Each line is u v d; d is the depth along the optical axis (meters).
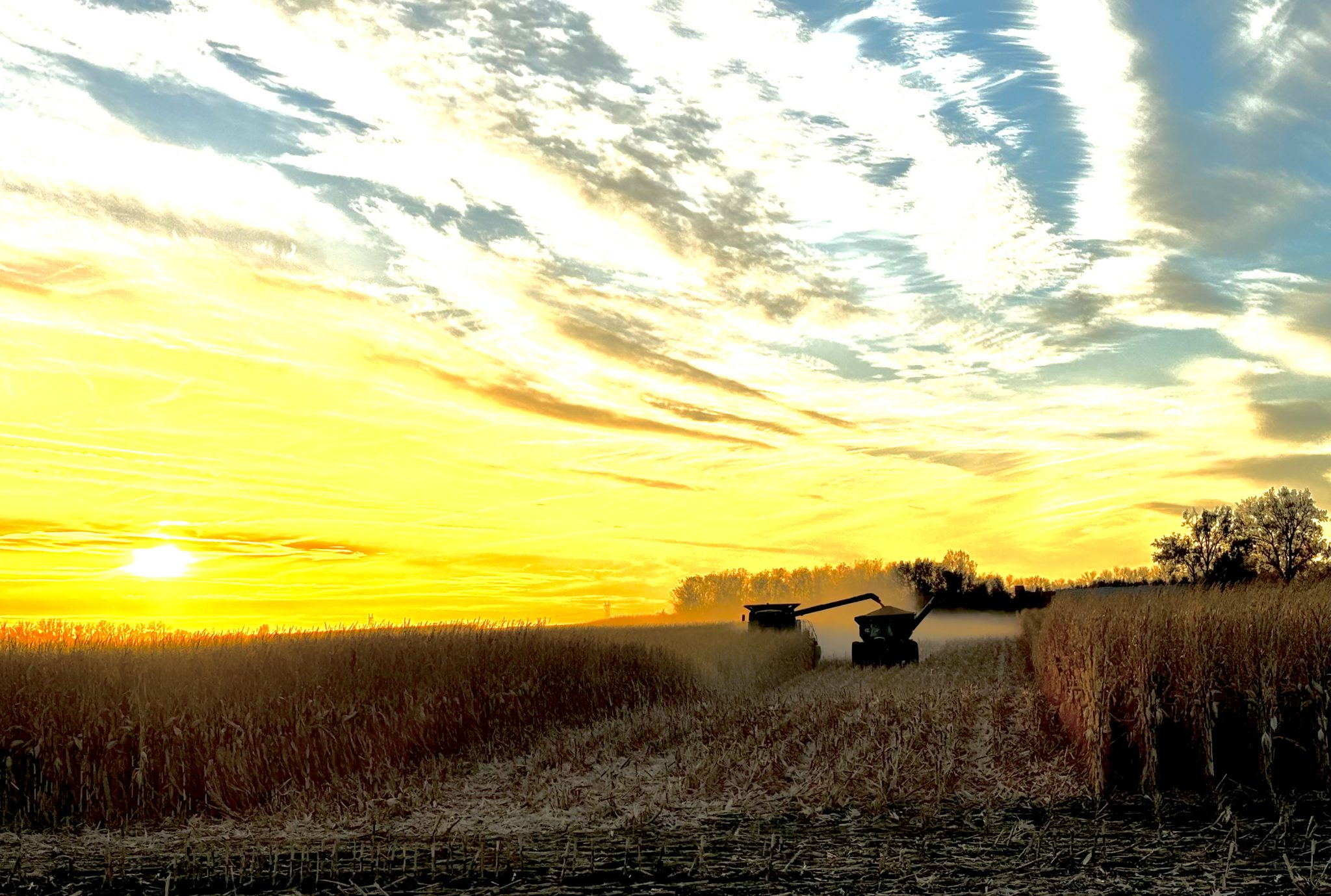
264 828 14.36
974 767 16.53
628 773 17.78
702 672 31.78
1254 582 25.42
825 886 10.21
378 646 21.50
